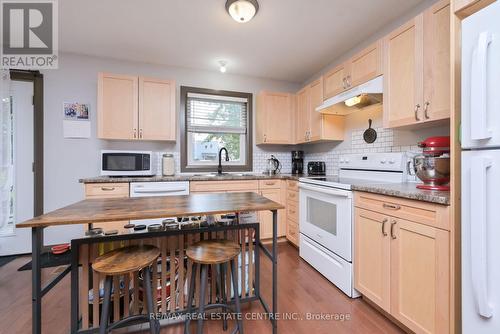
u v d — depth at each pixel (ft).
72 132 8.87
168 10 6.35
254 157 11.35
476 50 2.88
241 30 7.32
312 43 8.12
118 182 7.66
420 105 4.98
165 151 9.95
